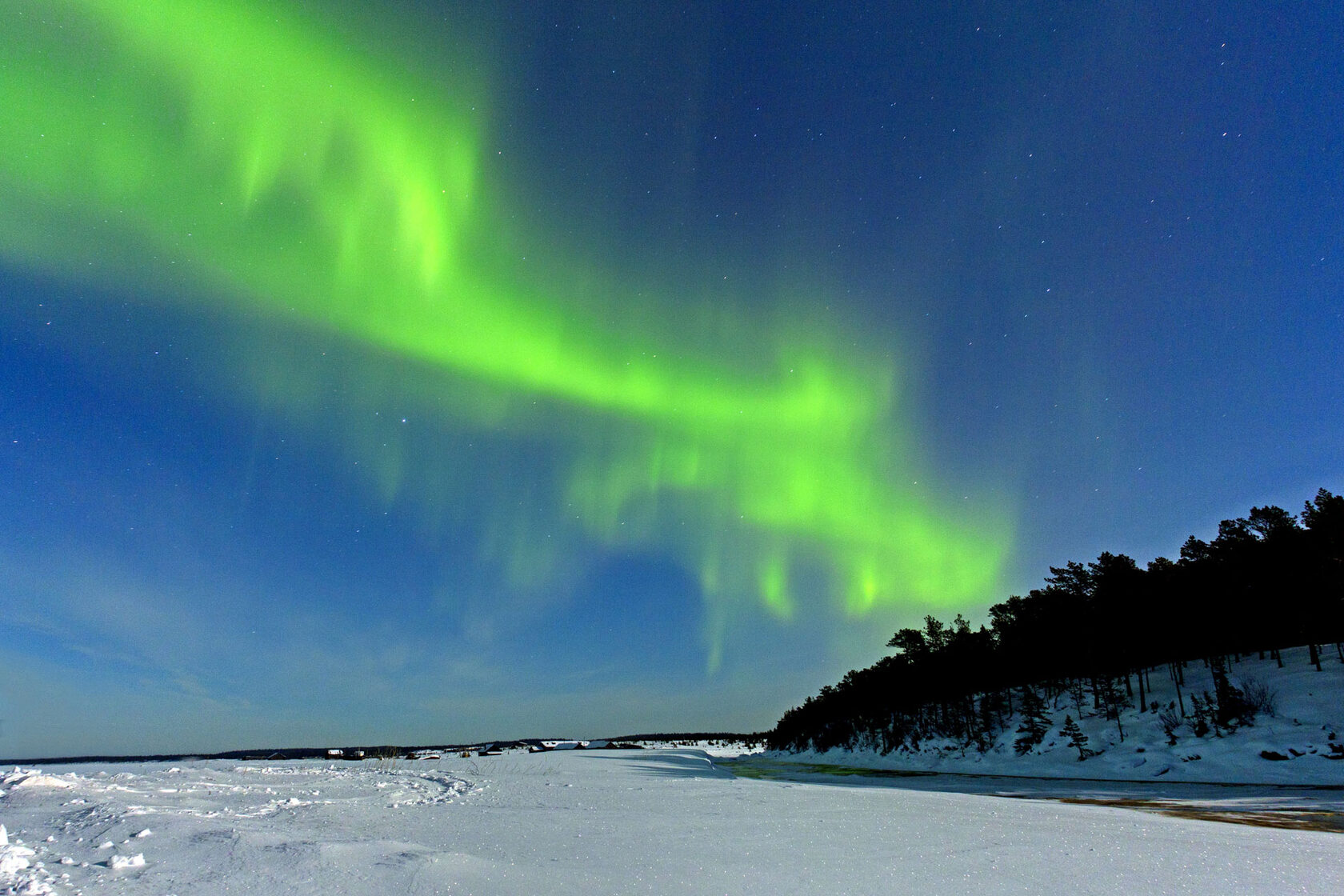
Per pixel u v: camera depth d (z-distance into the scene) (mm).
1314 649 46031
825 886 8250
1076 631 60094
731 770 60375
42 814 11570
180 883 7215
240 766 32812
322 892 7023
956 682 70750
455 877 7773
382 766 41406
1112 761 43219
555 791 23469
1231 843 12164
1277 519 52375
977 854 10555
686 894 7547
